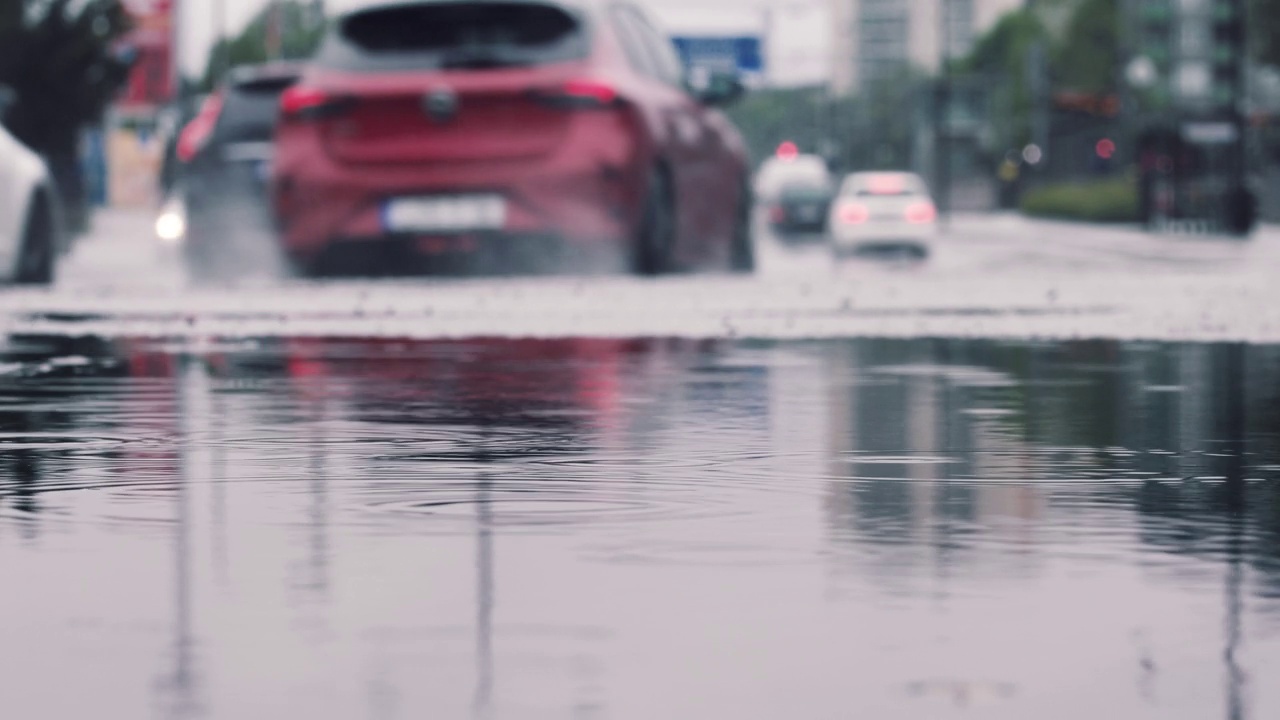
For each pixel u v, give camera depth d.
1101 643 3.28
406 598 3.64
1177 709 2.85
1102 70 108.19
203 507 4.77
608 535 4.36
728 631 3.36
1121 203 68.12
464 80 14.81
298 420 6.89
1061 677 3.04
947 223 78.19
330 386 8.23
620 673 3.05
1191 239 44.78
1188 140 49.84
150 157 94.44
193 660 3.14
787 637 3.32
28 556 4.07
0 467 5.55
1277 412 7.25
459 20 15.11
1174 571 3.94
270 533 4.38
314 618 3.46
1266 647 3.25
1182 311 13.20
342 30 15.37
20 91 48.50
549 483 5.23
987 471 5.54
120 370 9.03
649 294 13.98
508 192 14.74
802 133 165.12
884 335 11.19
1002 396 7.85
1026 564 4.01
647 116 15.15
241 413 7.16
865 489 5.15
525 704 2.86
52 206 17.11
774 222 65.44
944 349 10.27
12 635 3.32
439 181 14.80
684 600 3.63
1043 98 105.62
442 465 5.61
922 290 15.45
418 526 4.48
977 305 13.77
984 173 121.31
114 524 4.50
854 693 2.93
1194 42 92.69
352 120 15.02
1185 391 8.09
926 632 3.36
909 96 141.00
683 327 11.58
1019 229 64.19
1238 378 8.69
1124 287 16.23
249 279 19.14
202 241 19.34
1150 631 3.37
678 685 2.98
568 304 13.11
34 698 2.89
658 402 7.57
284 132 15.27
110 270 22.58
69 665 3.10
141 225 62.31
